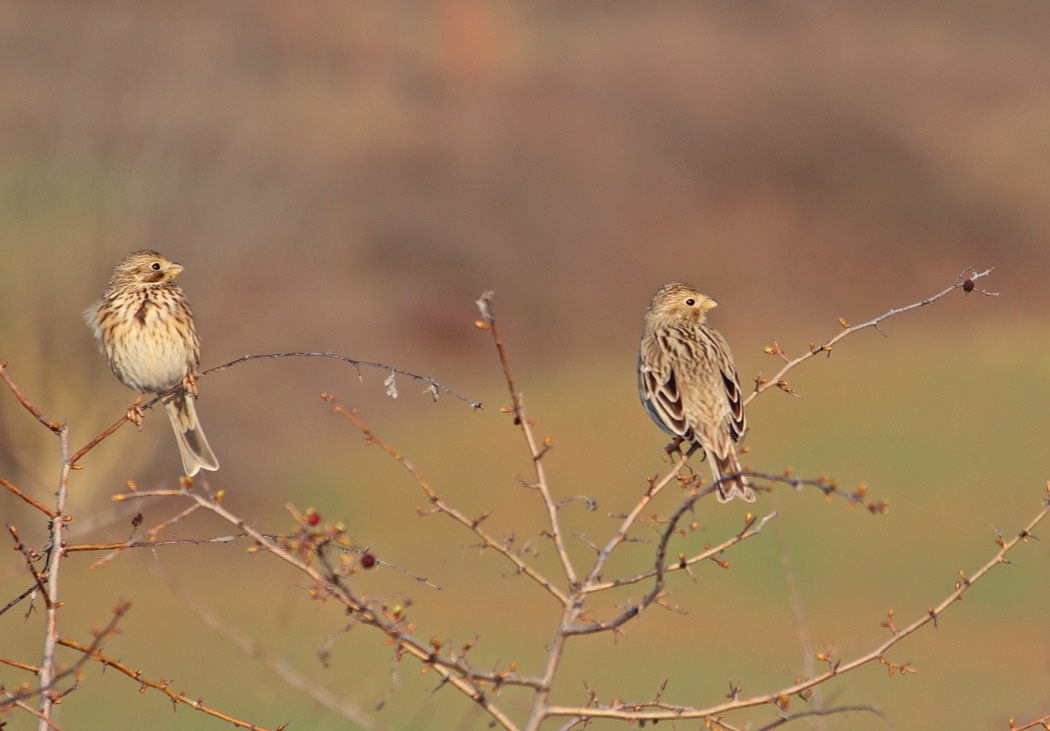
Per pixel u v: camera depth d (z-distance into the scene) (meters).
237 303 35.28
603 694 19.19
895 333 46.31
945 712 18.06
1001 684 19.44
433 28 56.28
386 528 31.06
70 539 4.59
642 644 22.09
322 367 39.69
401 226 50.75
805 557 26.20
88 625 19.28
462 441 37.09
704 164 57.91
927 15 61.00
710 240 56.25
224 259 34.41
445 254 51.69
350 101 50.91
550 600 25.50
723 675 20.27
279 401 35.97
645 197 56.78
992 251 56.72
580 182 55.91
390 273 50.44
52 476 18.11
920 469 30.70
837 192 57.97
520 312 52.62
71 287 25.81
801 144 57.84
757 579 25.45
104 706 15.44
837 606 24.31
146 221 31.41
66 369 23.02
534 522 31.56
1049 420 33.09
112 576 21.75
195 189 33.72
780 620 23.53
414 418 40.25
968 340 43.44
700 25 60.25
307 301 39.31
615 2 60.56
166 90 33.66
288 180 40.38
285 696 15.62
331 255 44.59
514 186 54.22
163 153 32.53
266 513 32.91
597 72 58.97
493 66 57.16
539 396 43.53
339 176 47.91
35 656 11.99
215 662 17.52
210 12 39.69
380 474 34.38
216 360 34.75
